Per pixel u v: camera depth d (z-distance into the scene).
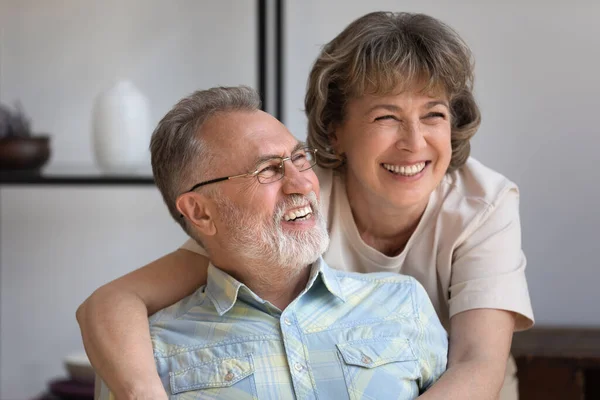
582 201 2.44
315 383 1.47
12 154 2.50
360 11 2.54
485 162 2.49
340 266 1.79
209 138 1.53
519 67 2.45
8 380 2.87
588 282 2.46
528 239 2.48
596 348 2.17
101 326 1.50
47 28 2.77
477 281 1.64
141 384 1.39
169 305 1.63
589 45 2.41
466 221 1.69
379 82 1.59
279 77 2.48
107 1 2.73
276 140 1.52
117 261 2.78
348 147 1.71
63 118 2.78
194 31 2.68
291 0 2.57
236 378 1.46
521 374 2.12
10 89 2.80
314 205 1.52
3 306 2.85
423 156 1.62
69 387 2.46
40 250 2.81
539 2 2.43
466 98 1.77
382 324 1.54
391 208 1.69
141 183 2.39
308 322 1.52
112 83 2.74
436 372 1.56
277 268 1.51
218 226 1.54
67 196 2.79
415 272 1.77
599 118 2.42
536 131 2.46
